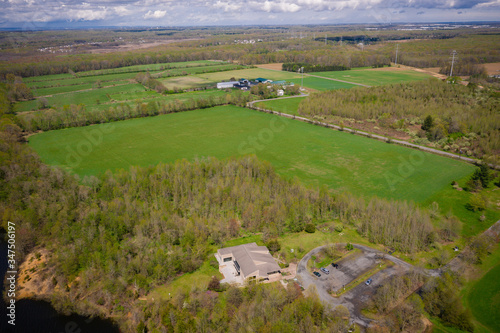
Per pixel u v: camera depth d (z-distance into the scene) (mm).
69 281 93438
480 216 122125
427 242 108000
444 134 193750
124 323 79875
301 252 105188
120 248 104938
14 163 145250
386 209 118938
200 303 83000
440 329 78125
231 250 100312
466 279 93688
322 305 79062
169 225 112438
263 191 135125
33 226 111688
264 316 77500
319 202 128250
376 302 82812
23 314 83938
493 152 175250
